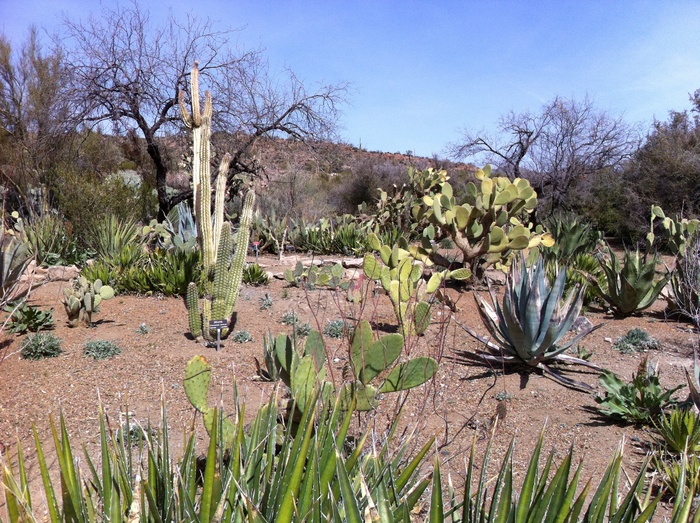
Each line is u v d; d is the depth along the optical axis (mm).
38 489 3381
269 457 2189
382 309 8297
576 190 23516
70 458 1893
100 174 16219
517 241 9039
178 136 15172
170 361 5984
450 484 2238
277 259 14086
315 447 1884
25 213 14312
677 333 7754
